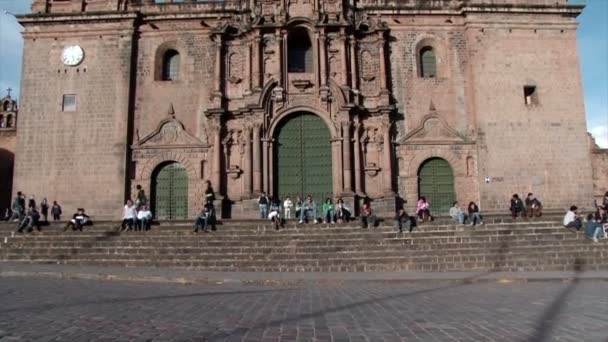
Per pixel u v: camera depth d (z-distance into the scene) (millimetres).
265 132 34688
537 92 35562
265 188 34188
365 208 26875
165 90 36125
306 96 35281
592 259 22125
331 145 35031
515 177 34312
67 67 35938
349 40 35938
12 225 26859
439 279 18188
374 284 17922
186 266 22172
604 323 9242
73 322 9086
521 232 24891
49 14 36156
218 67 35844
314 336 8000
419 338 7914
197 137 35531
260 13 36219
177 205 35031
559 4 36531
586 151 34906
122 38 36188
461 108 35938
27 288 14969
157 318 9648
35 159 34781
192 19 36781
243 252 23109
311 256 22578
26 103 35406
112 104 35281
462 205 34625
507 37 36125
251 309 11109
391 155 34875
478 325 9070
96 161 34594
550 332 8367
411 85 36156
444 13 36781
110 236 25250
